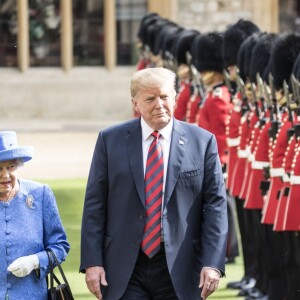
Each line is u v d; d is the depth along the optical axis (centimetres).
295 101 2047
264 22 5897
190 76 2931
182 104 2948
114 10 5922
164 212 1561
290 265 2059
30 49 5922
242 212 2416
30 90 5869
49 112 5888
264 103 2264
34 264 1511
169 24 4081
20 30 5847
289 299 2073
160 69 1580
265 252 2220
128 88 5909
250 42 2480
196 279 1577
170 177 1567
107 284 1577
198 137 1595
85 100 5906
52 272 1522
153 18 4334
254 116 2347
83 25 5941
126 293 1570
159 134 1585
